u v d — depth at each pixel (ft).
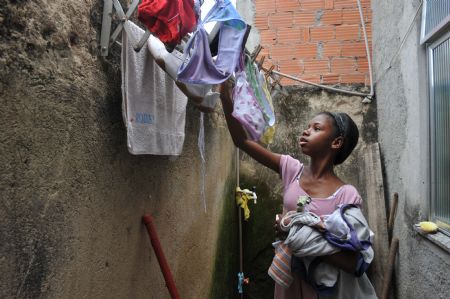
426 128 7.18
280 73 10.82
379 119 10.71
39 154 3.15
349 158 11.03
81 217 3.81
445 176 6.45
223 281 10.07
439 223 6.66
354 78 11.39
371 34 11.37
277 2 11.80
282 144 11.44
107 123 4.33
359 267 4.02
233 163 11.19
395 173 9.13
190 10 4.06
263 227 11.51
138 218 5.20
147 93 4.54
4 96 2.77
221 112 9.59
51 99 3.31
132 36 4.19
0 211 2.74
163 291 6.19
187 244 7.27
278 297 4.77
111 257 4.46
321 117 4.61
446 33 6.29
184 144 6.95
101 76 4.21
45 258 3.25
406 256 8.09
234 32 4.67
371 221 9.59
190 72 4.11
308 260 4.11
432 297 6.50
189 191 7.30
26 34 3.02
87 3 3.94
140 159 5.21
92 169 4.00
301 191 4.50
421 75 7.26
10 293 2.85
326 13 11.59
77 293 3.75
